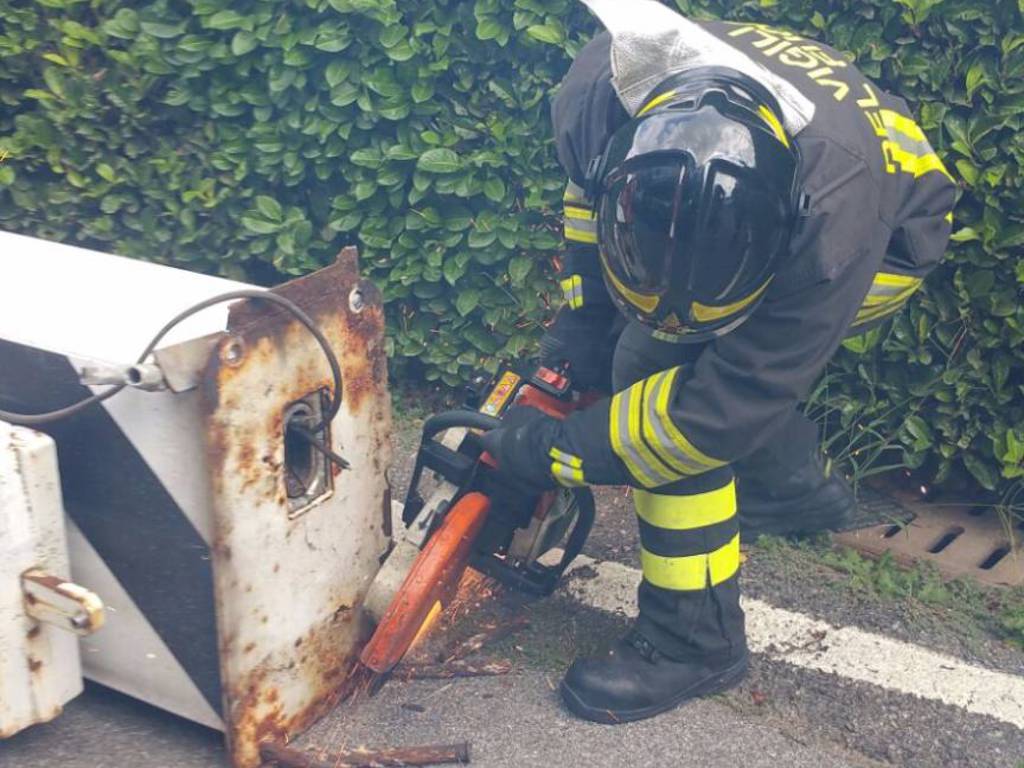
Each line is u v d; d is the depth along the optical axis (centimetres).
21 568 202
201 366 187
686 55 202
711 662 240
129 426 200
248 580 204
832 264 193
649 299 197
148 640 216
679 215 186
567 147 228
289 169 348
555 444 219
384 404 231
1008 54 287
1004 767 230
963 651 264
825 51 234
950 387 312
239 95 347
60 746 221
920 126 297
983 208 297
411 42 325
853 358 319
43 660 209
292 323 202
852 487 325
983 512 328
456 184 337
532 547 249
